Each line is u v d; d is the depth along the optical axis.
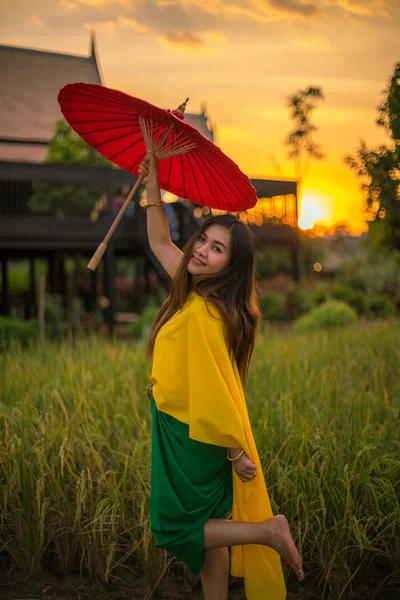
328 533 3.15
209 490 2.49
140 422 3.74
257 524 2.47
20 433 3.61
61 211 15.26
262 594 2.58
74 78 14.36
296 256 18.72
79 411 3.82
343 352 6.26
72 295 17.98
